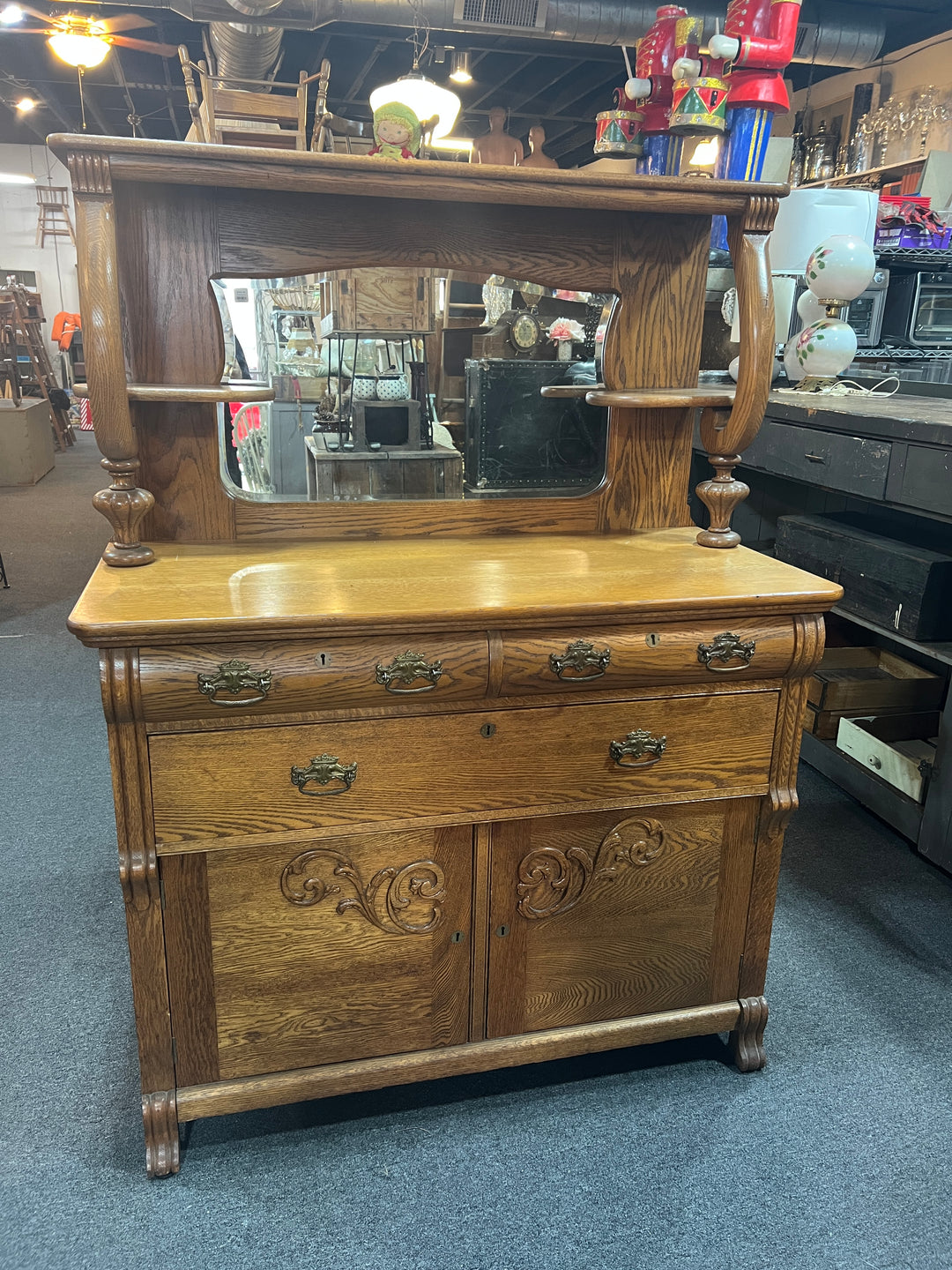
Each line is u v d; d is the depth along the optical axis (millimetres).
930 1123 1666
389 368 1769
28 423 7652
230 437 1745
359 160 1462
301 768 1426
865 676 2916
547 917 1619
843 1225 1458
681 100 1981
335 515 1827
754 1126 1652
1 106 11664
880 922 2252
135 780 1374
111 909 2240
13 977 1998
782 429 2750
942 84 5535
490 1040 1659
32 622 4324
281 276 1676
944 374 3660
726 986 1771
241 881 1458
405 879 1527
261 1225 1443
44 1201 1477
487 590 1501
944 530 2744
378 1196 1500
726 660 1550
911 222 3889
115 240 1428
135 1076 1739
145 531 1760
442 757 1483
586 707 1528
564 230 1774
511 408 1849
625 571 1647
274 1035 1547
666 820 1637
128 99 9273
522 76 8195
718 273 2291
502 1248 1410
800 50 5395
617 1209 1481
